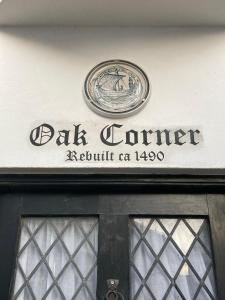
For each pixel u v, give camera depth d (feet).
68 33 8.34
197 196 7.17
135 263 6.76
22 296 6.54
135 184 7.04
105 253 6.73
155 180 7.04
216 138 7.27
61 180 7.07
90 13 8.18
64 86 7.77
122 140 7.23
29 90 7.75
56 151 7.16
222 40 8.27
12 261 6.70
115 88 7.69
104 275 6.55
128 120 7.42
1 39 8.30
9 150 7.18
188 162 7.06
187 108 7.55
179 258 6.79
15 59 8.08
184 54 8.12
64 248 6.90
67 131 7.34
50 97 7.67
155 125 7.38
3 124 7.41
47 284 6.63
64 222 7.11
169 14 8.20
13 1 7.92
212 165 7.04
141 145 7.20
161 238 6.95
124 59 8.04
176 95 7.68
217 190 7.16
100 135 7.29
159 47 8.19
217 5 8.00
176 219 7.09
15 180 7.07
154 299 6.49
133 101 7.53
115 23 8.37
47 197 7.19
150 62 8.02
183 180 7.05
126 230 6.91
